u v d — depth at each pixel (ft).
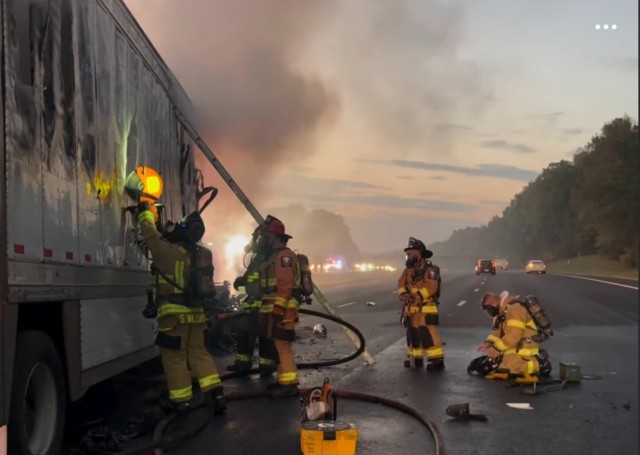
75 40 16.46
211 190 29.01
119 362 19.36
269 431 19.12
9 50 12.69
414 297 29.96
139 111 22.45
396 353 35.45
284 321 24.11
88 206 17.01
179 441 17.58
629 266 212.43
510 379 27.17
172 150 27.58
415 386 25.91
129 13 21.40
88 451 16.66
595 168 224.94
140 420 19.65
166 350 20.39
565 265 306.14
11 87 12.71
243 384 26.53
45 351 14.29
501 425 19.83
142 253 22.11
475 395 24.21
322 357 33.96
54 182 14.75
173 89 27.94
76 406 21.40
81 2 16.94
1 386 12.10
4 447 12.19
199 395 23.99
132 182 20.52
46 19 14.64
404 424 19.92
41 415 14.56
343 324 29.58
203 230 21.18
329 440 15.83
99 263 17.70
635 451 17.22
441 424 19.95
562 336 41.68
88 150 17.15
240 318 28.55
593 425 19.84
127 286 20.29
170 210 26.94
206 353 21.21
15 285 12.59
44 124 14.30
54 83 14.99
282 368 23.99
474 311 62.03
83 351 16.39
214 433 18.89
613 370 29.48
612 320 51.88
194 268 20.45
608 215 219.00
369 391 24.90
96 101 17.93
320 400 17.94
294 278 24.25
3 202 12.16
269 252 24.90
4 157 12.25
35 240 13.60
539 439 18.31
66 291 15.24
